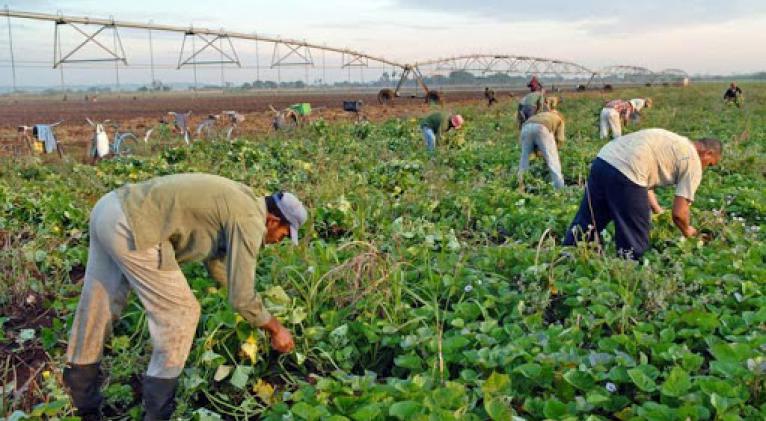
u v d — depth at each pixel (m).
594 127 19.95
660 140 5.72
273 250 5.82
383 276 4.89
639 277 5.07
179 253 3.74
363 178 10.14
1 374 4.45
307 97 65.75
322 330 4.47
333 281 4.92
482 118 26.17
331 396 3.77
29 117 33.81
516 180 9.98
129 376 4.33
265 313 3.84
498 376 3.65
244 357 4.28
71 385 3.92
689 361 3.86
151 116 34.16
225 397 3.99
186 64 26.72
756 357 3.75
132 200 3.55
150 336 4.15
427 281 5.20
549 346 4.11
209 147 14.34
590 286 5.02
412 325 4.56
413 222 7.23
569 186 10.04
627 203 5.74
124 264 3.59
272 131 21.30
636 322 4.52
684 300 4.86
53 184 10.66
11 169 12.37
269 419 3.67
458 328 4.58
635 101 18.98
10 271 6.02
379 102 43.97
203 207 3.55
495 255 5.80
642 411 3.39
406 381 3.75
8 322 5.34
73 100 71.00
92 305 3.79
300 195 8.97
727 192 8.52
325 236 7.41
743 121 21.20
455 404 3.51
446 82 106.88
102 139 14.70
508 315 4.91
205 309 4.66
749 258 5.71
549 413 3.49
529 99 14.01
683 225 5.82
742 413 3.44
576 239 6.02
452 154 13.05
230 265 3.61
